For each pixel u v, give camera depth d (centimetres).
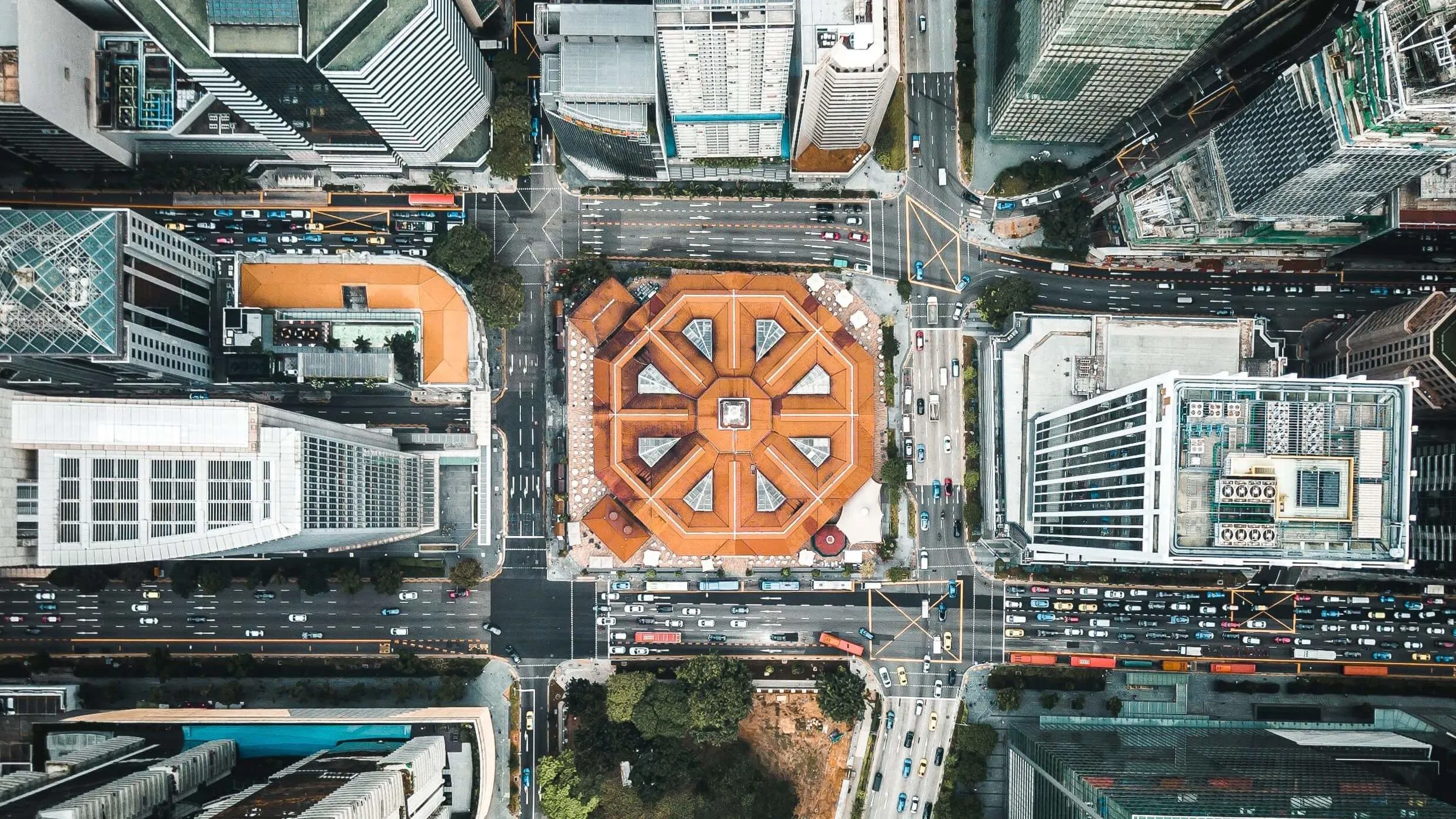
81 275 16425
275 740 18838
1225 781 16575
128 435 14412
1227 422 14100
